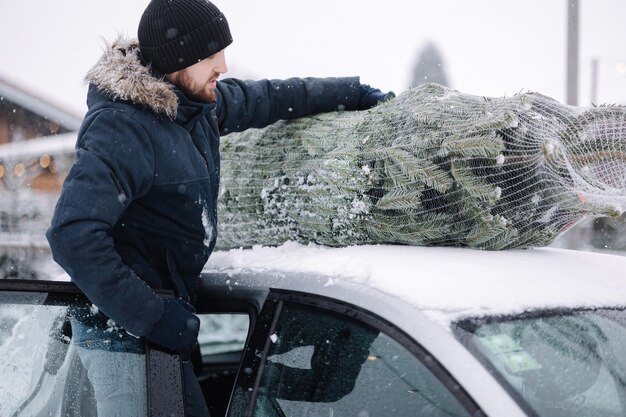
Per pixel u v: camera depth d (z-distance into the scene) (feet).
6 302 6.10
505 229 6.35
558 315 5.23
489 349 4.68
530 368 4.74
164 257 6.94
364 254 6.13
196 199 7.02
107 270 6.06
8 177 31.27
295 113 8.30
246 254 7.46
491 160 6.27
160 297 6.45
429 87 7.20
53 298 6.28
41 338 6.12
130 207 6.82
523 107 6.39
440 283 5.22
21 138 40.68
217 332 8.94
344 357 5.28
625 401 5.10
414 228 6.58
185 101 7.02
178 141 6.90
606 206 6.35
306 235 7.42
